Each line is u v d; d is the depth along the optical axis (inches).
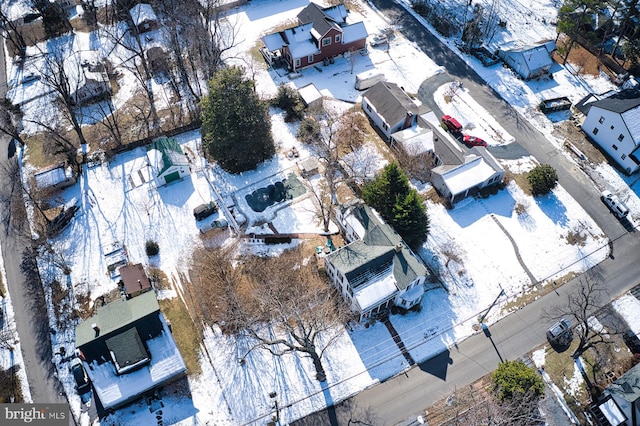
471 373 1887.3
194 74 2876.5
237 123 2374.5
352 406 1807.3
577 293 2118.6
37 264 2230.6
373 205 2234.3
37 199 2474.2
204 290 2102.6
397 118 2647.6
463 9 3599.9
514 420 1644.9
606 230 2341.3
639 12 2928.2
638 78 3046.3
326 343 1958.7
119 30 3486.7
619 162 2596.0
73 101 2925.7
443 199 2450.8
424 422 1759.4
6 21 3277.6
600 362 1902.1
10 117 2901.1
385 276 1963.6
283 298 2001.7
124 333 1749.5
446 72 3137.3
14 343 1993.1
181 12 3280.0
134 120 2856.8
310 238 2284.7
